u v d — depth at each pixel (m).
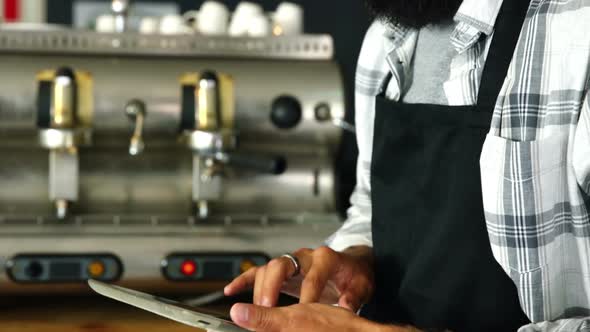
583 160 1.15
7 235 2.39
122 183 2.62
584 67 1.15
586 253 1.20
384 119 1.48
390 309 1.47
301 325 1.13
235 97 2.61
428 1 1.36
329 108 2.64
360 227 1.60
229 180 2.64
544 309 1.21
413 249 1.41
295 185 2.68
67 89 2.49
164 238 2.43
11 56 2.58
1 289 2.39
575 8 1.18
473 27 1.30
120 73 2.58
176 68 2.61
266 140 2.64
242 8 2.97
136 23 3.56
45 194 2.60
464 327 1.31
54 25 3.61
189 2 3.58
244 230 2.47
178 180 2.64
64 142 2.48
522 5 1.27
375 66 1.56
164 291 2.45
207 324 1.14
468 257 1.30
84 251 2.40
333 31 3.57
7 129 2.54
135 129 2.57
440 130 1.36
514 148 1.18
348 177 3.19
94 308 2.45
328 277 1.38
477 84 1.32
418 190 1.40
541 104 1.20
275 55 2.77
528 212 1.18
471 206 1.30
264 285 1.36
